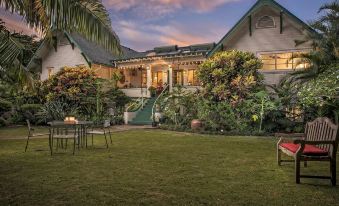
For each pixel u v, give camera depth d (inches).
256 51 765.9
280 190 194.2
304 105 536.7
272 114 560.1
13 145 407.8
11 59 229.5
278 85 652.7
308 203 169.9
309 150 214.2
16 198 178.4
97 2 241.3
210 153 341.4
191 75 977.5
